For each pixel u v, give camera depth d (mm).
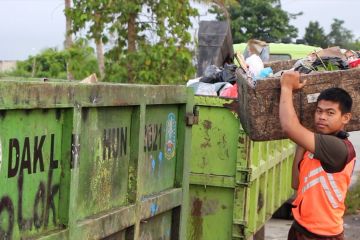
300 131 3531
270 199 6691
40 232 2893
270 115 3719
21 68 22391
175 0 10375
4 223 2639
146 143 3844
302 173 3691
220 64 10531
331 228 3592
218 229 5453
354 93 3822
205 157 5406
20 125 2703
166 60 10250
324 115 3588
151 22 10531
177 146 4312
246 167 5309
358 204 9945
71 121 3016
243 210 5359
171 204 4152
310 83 3725
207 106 5371
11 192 2674
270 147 6426
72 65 10609
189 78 10352
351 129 3883
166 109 4102
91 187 3266
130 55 10281
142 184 3766
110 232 3396
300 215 3676
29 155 2781
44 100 2787
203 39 10539
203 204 5465
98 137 3305
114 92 3357
